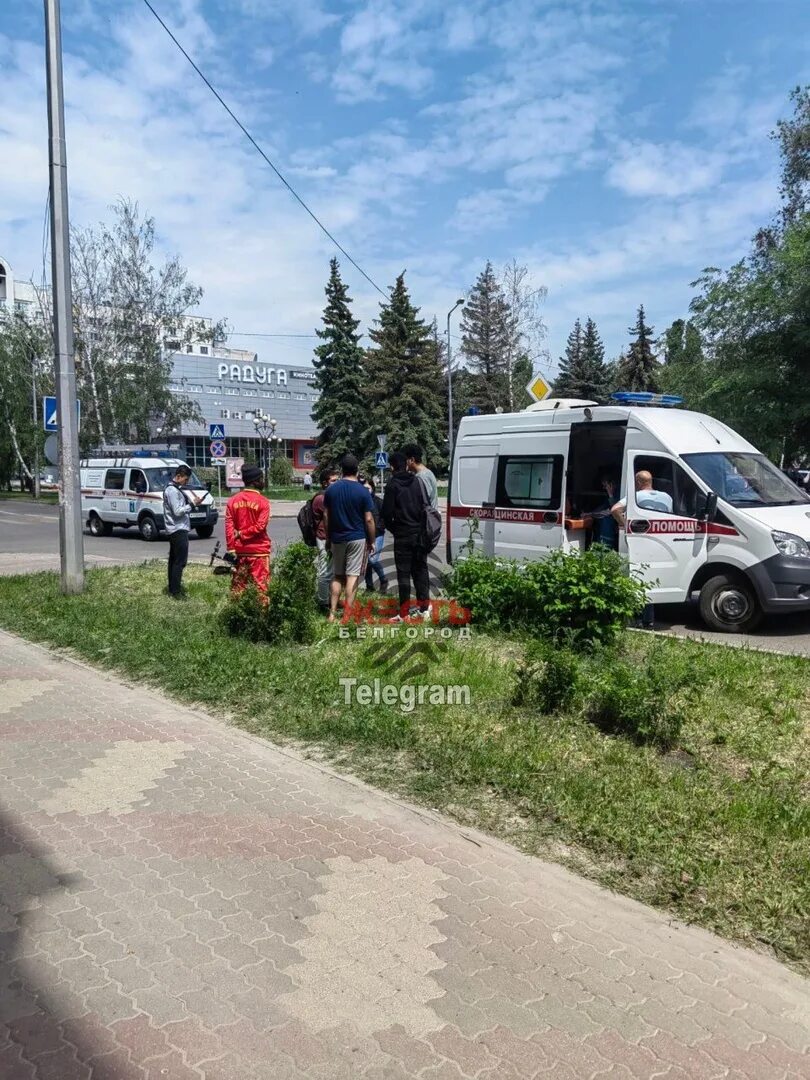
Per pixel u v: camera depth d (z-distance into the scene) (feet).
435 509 29.76
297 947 10.20
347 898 11.37
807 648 26.68
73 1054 8.33
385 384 172.96
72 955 10.01
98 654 25.40
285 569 26.55
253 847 12.87
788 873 11.98
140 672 23.34
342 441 172.55
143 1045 8.47
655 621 31.63
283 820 13.87
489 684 21.07
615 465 34.01
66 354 35.91
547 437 33.60
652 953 10.21
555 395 192.03
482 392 184.65
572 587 24.77
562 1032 8.73
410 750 16.85
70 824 13.70
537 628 25.70
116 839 13.14
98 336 134.62
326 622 28.17
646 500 29.50
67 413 36.06
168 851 12.73
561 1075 8.13
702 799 14.38
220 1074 8.09
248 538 29.94
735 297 72.79
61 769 16.19
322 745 17.46
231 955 10.03
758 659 23.71
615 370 231.50
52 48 34.81
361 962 9.91
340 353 175.01
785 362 72.38
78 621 29.89
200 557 57.11
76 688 22.15
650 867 12.23
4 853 12.66
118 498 78.38
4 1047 8.42
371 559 35.29
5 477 169.89
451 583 28.99
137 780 15.64
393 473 29.37
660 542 29.48
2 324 146.00
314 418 179.01
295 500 143.74
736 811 13.83
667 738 17.34
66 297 35.88
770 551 27.68
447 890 11.61
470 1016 8.96
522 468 34.60
